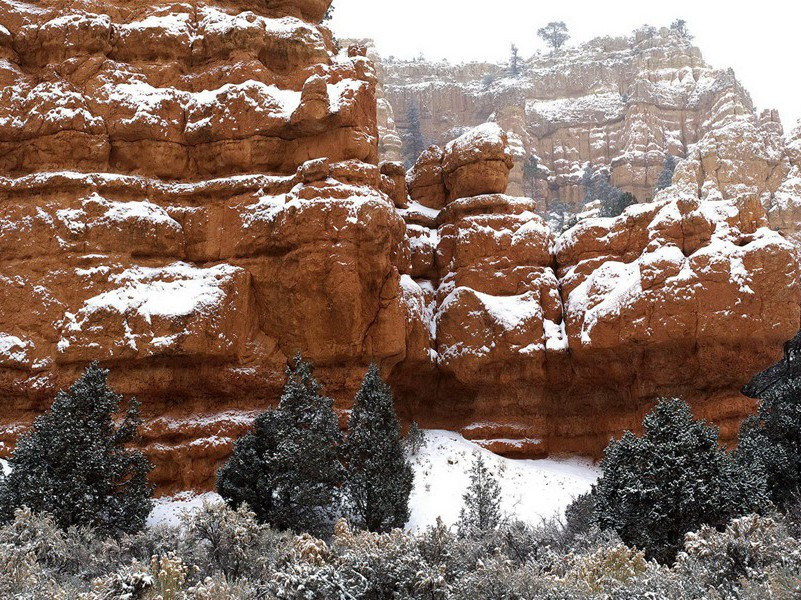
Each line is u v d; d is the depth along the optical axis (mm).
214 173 31125
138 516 21625
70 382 27062
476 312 33875
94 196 28875
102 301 27562
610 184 101500
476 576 13266
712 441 20516
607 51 121688
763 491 20406
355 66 34219
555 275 35656
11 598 12664
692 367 31141
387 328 29812
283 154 31062
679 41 115250
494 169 36625
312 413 24859
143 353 27219
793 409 24938
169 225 29547
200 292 28531
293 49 32844
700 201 33094
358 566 13594
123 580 12977
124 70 31109
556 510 25328
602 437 33406
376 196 29531
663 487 19750
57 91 29953
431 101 115000
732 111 98250
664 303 30719
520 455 33031
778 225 68562
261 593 14586
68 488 20797
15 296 28078
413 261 36312
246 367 28844
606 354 32500
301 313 28875
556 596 12484
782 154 81500
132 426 23031
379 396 25469
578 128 108500
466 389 34469
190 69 32469
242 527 18078
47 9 32000
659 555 19141
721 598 12445
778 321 29969
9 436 26875
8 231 28734
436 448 30953
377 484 24297
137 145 30453
